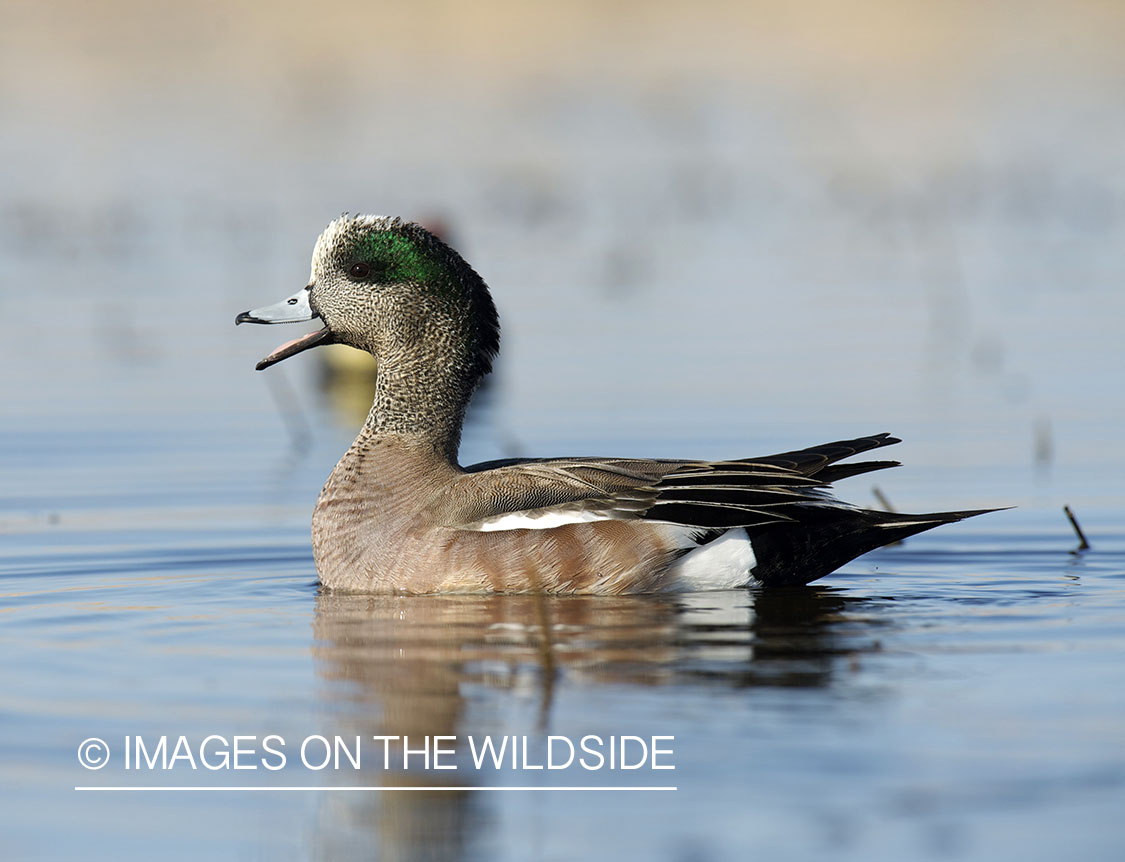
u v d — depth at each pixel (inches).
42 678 320.5
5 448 595.2
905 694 299.4
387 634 353.7
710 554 396.8
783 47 1577.3
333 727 290.8
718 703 296.0
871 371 697.0
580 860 238.2
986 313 806.5
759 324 792.9
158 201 1035.9
